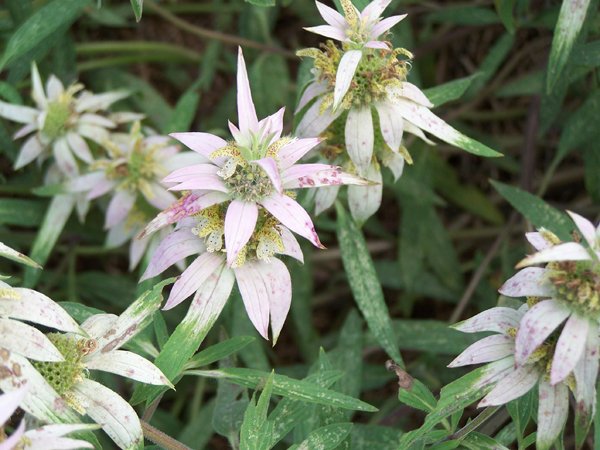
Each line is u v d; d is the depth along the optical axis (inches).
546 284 12.7
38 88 19.3
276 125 13.1
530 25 20.7
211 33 22.0
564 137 19.6
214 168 13.0
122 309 21.7
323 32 14.6
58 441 11.7
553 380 12.4
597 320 12.6
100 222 21.5
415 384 14.2
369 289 17.1
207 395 21.9
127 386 20.8
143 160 19.0
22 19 19.4
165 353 13.2
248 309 13.2
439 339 19.2
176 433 20.2
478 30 23.8
